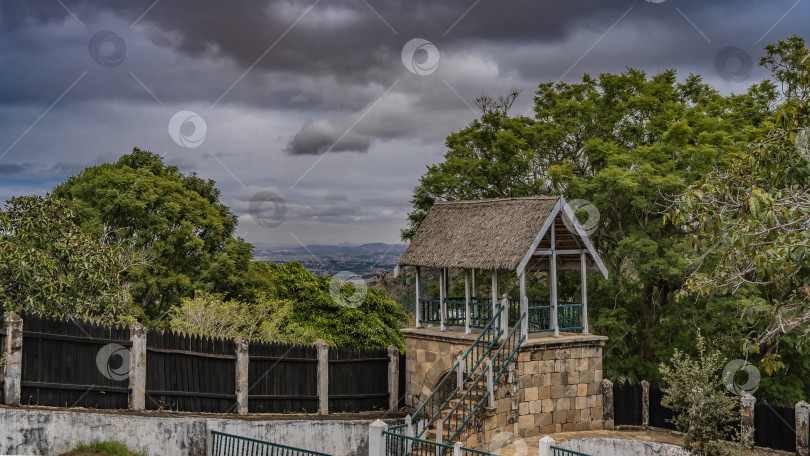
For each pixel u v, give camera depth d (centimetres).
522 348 2125
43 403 1678
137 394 1845
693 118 2981
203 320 2750
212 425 1870
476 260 2222
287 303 3203
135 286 3388
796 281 1364
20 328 1638
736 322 2550
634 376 2841
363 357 2425
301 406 2259
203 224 3853
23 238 1942
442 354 2339
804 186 1402
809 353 2584
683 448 2028
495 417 2036
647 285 3020
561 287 3064
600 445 2138
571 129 3234
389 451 1767
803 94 1462
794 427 2022
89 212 3494
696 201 1398
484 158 3297
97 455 1639
